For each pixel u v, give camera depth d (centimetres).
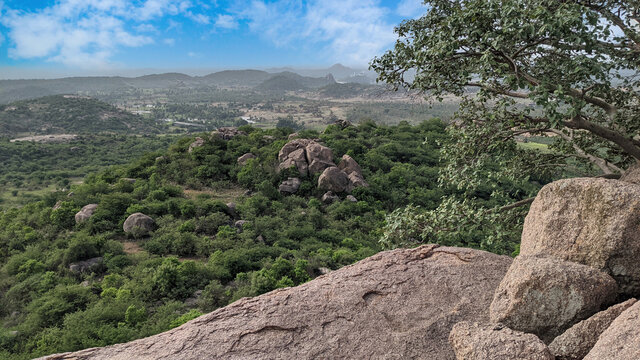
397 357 465
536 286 438
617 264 452
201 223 3055
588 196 491
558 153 879
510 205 776
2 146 13288
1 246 2859
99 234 2911
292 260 2509
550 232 523
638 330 328
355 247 2892
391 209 3962
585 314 421
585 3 604
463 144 854
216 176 4450
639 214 443
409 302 565
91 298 2009
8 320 1969
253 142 5188
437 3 728
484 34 586
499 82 671
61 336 1672
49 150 13225
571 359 389
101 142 15250
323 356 465
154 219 3200
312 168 4228
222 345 479
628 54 587
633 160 750
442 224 824
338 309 545
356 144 5494
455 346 444
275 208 3588
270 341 486
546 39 566
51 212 3316
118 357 470
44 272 2375
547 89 531
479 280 608
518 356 376
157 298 2045
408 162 5656
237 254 2475
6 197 8931
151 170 4622
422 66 668
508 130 749
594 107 799
